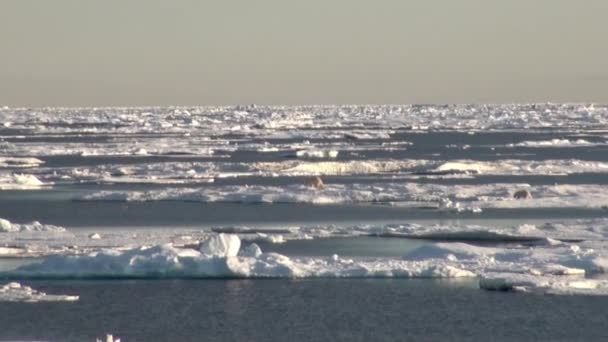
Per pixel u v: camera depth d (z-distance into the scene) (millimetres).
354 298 141125
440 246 164875
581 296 143750
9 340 122500
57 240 181500
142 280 150625
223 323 130125
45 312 134375
